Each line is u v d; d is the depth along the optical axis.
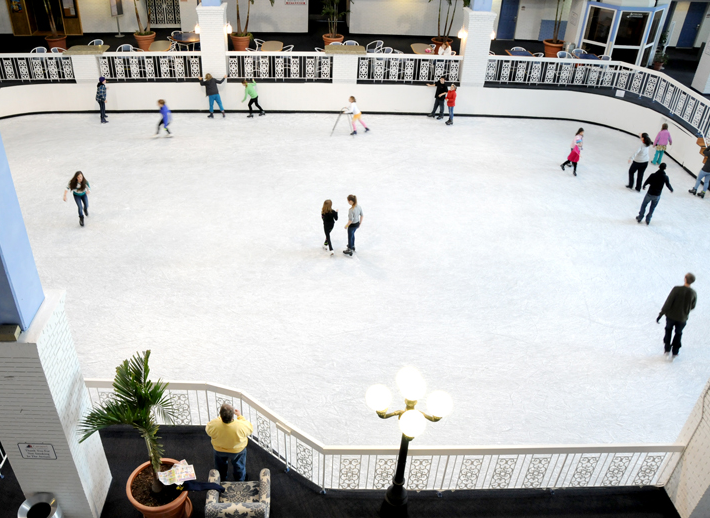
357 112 16.55
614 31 19.36
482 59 18.02
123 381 5.42
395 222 12.49
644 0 18.84
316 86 18.25
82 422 5.50
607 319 9.80
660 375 8.68
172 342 8.93
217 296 10.01
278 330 9.28
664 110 16.83
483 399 8.16
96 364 8.41
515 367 8.74
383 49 19.48
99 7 22.08
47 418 4.99
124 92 17.81
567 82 19.02
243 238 11.73
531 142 17.05
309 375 8.45
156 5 23.20
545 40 21.98
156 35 22.73
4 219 4.15
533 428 7.76
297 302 9.94
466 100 18.69
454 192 13.88
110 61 17.64
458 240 11.91
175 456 6.68
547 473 7.09
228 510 5.47
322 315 9.66
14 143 15.65
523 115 19.03
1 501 6.08
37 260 10.70
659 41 21.30
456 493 6.41
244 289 10.21
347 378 8.43
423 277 10.73
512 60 19.81
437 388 8.30
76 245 11.23
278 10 22.78
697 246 11.94
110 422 5.20
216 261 10.96
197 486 5.76
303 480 6.52
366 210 12.92
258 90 18.16
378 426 7.71
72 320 9.27
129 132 16.70
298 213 12.72
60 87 17.58
